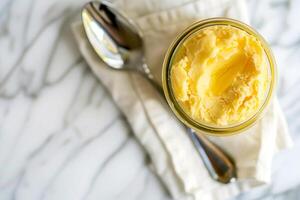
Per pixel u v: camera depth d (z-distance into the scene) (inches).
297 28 14.1
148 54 13.7
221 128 12.5
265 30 14.0
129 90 13.7
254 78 12.0
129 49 13.6
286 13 14.0
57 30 13.9
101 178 14.2
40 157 14.1
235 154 13.7
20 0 13.9
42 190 14.2
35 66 14.0
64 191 14.2
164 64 12.5
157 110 13.7
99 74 13.7
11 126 14.1
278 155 14.4
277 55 14.1
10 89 14.1
